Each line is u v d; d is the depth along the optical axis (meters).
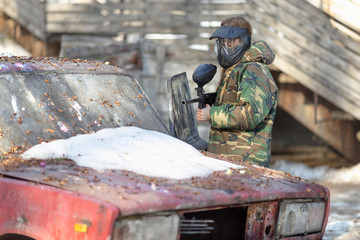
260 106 6.95
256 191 5.33
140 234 4.48
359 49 17.59
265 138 7.23
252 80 7.04
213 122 7.12
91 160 5.55
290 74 18.53
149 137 6.42
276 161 20.22
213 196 4.98
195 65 20.31
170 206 4.65
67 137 6.26
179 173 5.52
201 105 7.45
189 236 5.41
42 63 7.04
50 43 22.53
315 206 5.93
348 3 17.67
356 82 17.67
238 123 6.95
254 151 7.19
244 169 6.22
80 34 21.94
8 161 5.49
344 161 20.31
